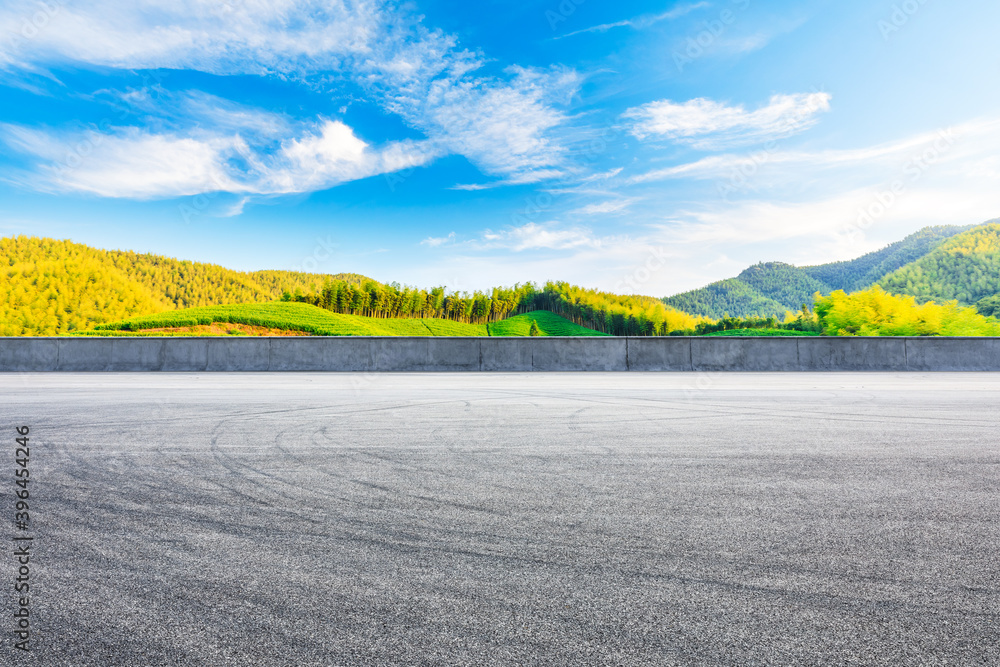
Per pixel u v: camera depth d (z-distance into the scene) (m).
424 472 4.18
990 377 12.75
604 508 3.38
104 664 1.83
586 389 9.84
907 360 14.91
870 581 2.44
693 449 4.96
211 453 4.77
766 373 14.04
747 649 1.92
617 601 2.25
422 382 11.24
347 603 2.23
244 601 2.25
